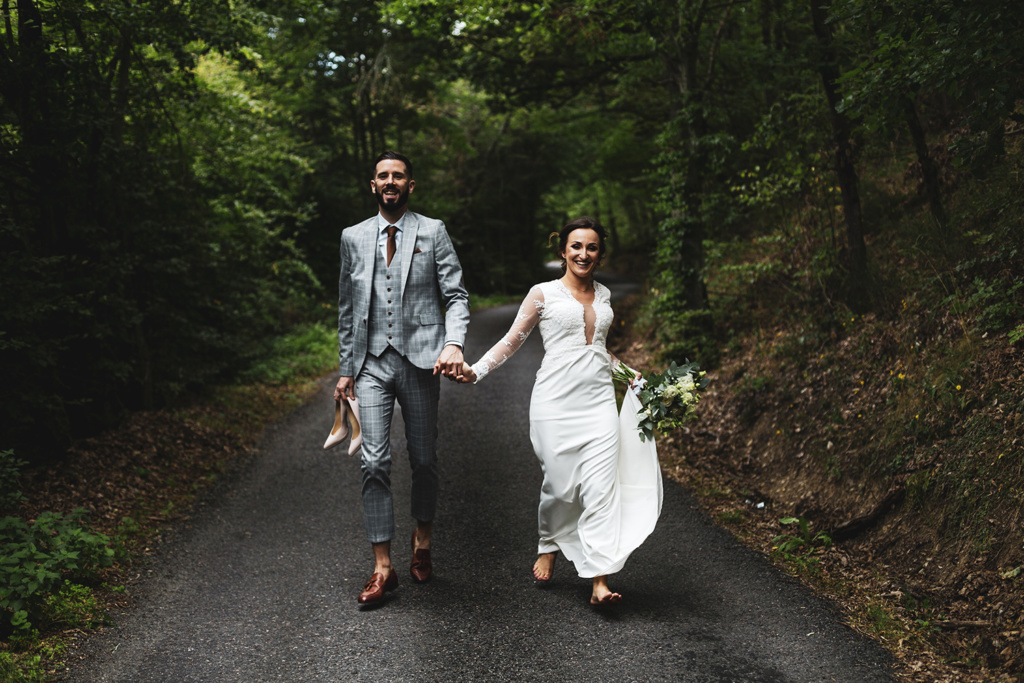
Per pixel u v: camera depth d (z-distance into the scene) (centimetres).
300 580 381
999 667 290
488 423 725
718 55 1120
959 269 505
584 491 348
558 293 358
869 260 628
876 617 338
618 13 759
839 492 468
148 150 740
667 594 364
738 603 354
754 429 621
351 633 322
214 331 824
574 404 354
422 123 2227
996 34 360
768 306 794
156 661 298
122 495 496
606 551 338
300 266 1363
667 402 356
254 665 296
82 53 580
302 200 1778
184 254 768
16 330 492
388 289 363
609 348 1115
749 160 939
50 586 325
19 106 531
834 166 657
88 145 592
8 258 487
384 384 364
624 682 281
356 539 439
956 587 346
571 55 1087
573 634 320
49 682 279
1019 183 512
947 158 652
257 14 709
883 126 492
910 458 432
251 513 488
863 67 496
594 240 355
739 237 995
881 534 409
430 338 366
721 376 758
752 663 296
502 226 2842
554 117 1677
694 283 890
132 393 703
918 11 399
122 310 610
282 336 1255
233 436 686
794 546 425
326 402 866
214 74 1013
